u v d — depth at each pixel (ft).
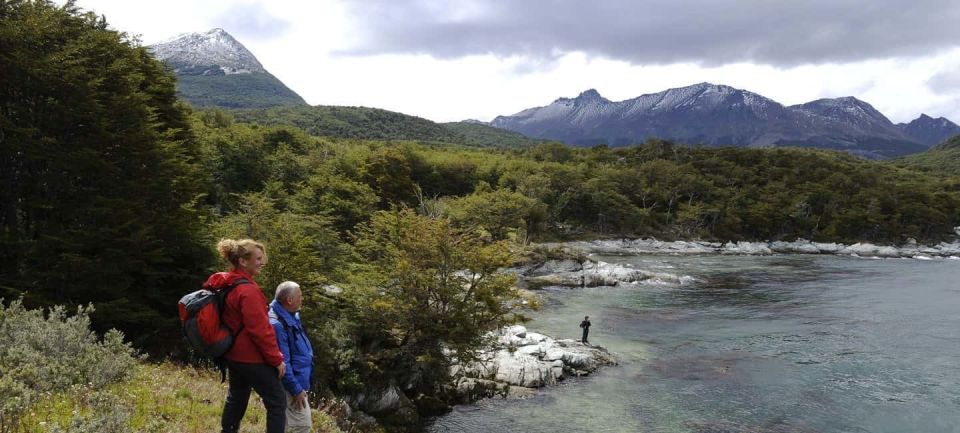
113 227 73.46
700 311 164.76
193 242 85.20
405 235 95.66
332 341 79.20
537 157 633.20
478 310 94.02
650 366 108.99
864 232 460.55
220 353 19.74
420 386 89.25
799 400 90.22
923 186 571.69
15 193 72.02
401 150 406.62
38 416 24.34
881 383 98.48
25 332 29.58
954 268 284.82
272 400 20.38
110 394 26.61
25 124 71.15
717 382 99.45
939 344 124.98
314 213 192.65
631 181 485.97
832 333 135.95
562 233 399.44
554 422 82.07
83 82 74.49
